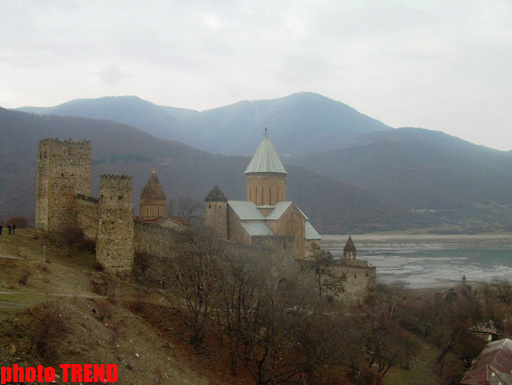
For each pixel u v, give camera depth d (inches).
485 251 6136.8
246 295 1555.1
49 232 1980.8
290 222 2765.7
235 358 1405.0
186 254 1689.2
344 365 1717.5
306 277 2204.7
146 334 1296.8
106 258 1646.2
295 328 1424.7
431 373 1840.6
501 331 2492.6
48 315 877.2
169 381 1053.8
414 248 6446.9
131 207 1718.8
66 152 2047.2
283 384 1432.1
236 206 2763.3
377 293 2618.1
